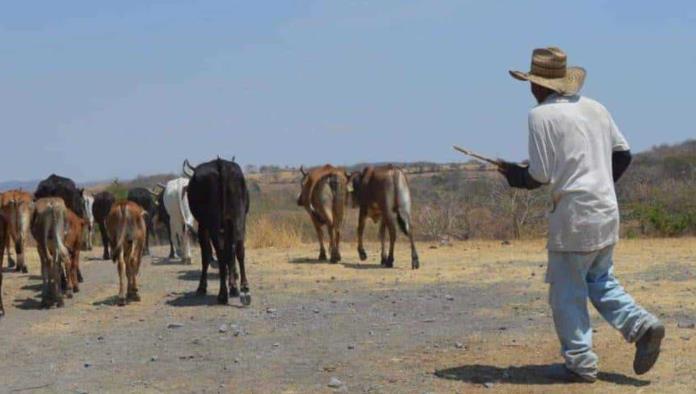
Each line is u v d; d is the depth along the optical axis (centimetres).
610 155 860
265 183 7119
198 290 1591
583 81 873
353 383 912
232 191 1457
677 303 1324
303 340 1149
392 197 1948
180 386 930
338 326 1241
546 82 864
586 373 858
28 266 2244
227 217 1460
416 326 1220
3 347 1162
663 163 4494
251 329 1242
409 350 1059
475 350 1043
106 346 1153
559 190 840
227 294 1482
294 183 6969
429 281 1709
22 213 1723
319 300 1491
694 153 4869
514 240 2722
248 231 2681
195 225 2256
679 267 1797
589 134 842
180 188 2191
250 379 948
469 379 904
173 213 2208
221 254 1470
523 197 2983
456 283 1667
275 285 1698
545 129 841
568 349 862
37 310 1472
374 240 2897
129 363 1048
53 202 1505
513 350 1033
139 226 1530
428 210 3042
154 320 1342
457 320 1257
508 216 2964
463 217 2997
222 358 1057
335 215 2092
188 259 2205
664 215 2708
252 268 1998
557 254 852
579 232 834
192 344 1148
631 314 847
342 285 1683
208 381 947
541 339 1089
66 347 1154
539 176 842
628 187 3275
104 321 1346
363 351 1066
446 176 5734
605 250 849
